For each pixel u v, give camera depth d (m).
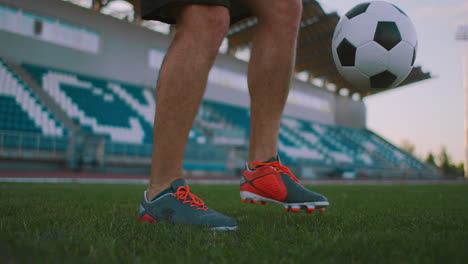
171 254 0.86
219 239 1.08
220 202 2.81
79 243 0.95
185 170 12.61
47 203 2.21
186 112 1.31
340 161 19.97
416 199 3.61
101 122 12.99
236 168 14.50
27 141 10.34
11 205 1.98
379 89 1.98
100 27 14.58
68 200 2.55
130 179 9.28
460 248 0.89
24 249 0.84
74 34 14.02
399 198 3.76
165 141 1.35
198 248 0.93
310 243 1.00
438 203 3.06
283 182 1.53
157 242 1.04
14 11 12.56
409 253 0.88
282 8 1.51
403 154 25.41
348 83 2.07
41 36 13.23
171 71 1.28
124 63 15.35
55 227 1.18
